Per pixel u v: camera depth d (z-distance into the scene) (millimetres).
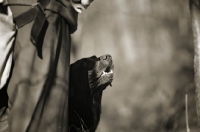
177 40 25578
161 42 26203
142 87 23000
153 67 24547
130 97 23031
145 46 27031
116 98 23359
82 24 20297
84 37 25422
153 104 21094
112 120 22891
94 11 25906
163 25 27031
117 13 27969
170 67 23172
